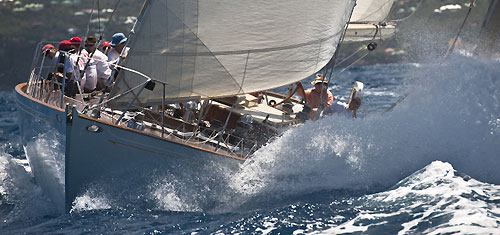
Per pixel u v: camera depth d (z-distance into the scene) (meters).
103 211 19.94
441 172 21.41
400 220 17.39
